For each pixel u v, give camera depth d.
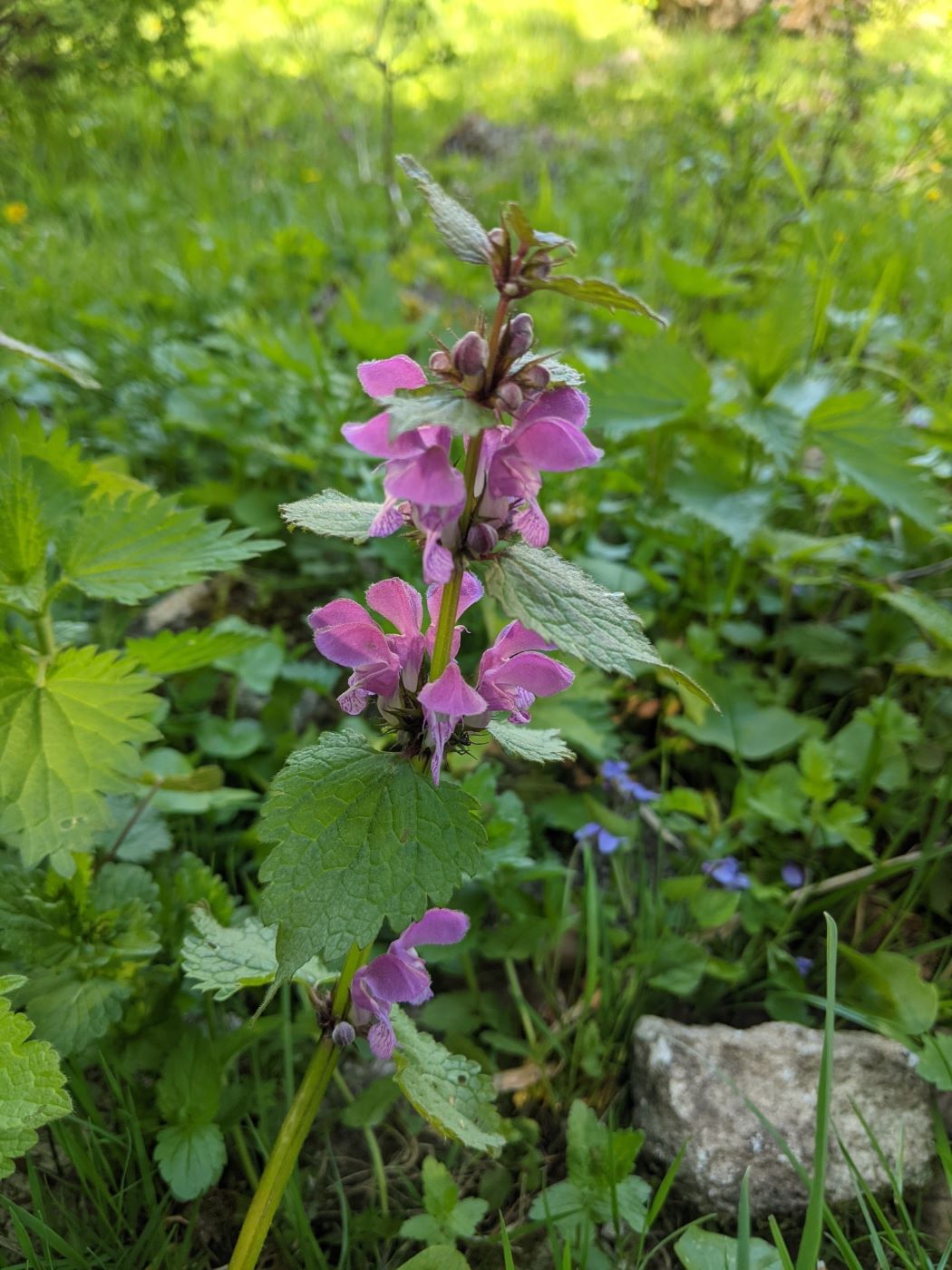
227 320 0.64
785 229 0.82
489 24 1.91
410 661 0.20
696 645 0.44
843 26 0.76
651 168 1.07
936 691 0.44
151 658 0.29
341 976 0.21
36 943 0.26
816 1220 0.20
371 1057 0.31
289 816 0.19
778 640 0.46
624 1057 0.32
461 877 0.19
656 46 1.49
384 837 0.19
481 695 0.21
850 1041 0.31
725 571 0.51
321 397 0.57
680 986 0.32
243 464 0.54
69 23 1.06
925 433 0.51
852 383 0.61
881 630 0.46
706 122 0.84
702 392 0.48
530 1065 0.32
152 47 1.16
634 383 0.48
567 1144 0.30
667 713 0.44
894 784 0.39
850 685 0.45
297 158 1.17
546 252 0.15
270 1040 0.31
